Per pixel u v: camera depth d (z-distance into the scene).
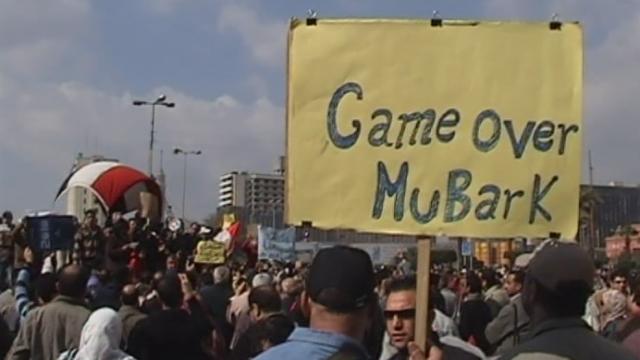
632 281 10.09
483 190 6.56
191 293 11.70
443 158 6.59
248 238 31.11
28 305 12.58
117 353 8.13
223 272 14.62
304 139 6.65
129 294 10.91
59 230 18.17
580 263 4.43
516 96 6.58
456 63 6.60
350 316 4.16
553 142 6.56
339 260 4.19
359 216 6.61
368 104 6.61
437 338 6.68
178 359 9.59
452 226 6.57
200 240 22.31
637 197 87.75
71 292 9.83
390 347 6.46
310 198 6.64
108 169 20.61
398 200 6.58
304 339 4.15
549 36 6.58
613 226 87.06
